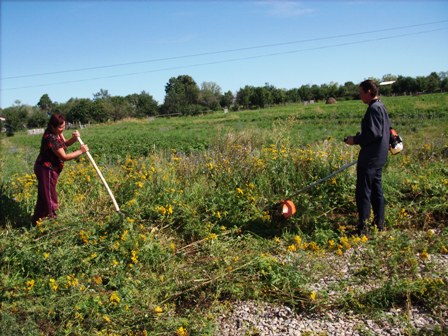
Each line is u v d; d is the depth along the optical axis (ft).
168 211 19.29
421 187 20.71
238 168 23.34
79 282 15.07
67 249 16.57
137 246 16.53
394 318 11.88
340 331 11.75
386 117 17.54
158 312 13.01
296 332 11.96
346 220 19.33
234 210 19.72
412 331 11.22
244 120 128.57
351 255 15.19
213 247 16.84
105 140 77.15
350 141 17.74
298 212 19.38
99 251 16.85
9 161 45.70
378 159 17.31
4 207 21.79
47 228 18.17
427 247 15.31
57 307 13.48
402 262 14.16
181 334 12.10
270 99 238.27
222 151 28.66
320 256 15.33
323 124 85.46
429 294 12.39
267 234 18.75
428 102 119.75
